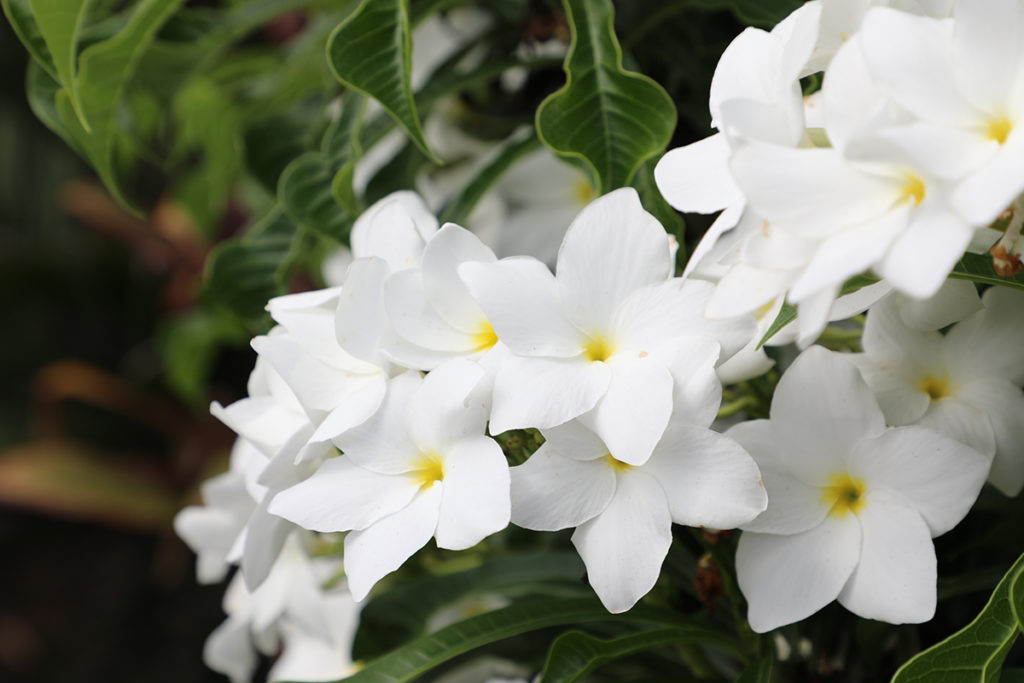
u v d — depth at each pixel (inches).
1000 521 28.9
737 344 25.1
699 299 25.2
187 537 31.5
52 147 80.7
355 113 30.5
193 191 47.2
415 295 25.9
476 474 25.1
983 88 23.2
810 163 23.6
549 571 30.7
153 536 86.8
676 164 25.7
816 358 26.0
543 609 27.7
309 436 26.5
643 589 25.1
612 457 25.5
